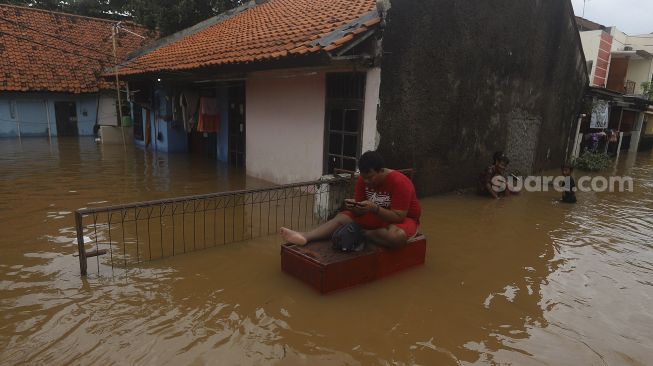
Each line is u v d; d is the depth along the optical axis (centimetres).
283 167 953
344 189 692
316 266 439
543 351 359
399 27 725
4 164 1129
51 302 411
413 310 421
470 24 877
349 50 707
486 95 977
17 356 329
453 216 768
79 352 336
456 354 351
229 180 1005
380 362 338
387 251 487
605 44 2119
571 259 575
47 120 1767
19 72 1673
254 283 465
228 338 361
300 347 353
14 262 501
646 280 513
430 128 848
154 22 1703
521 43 1048
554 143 1343
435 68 822
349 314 408
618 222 774
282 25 1012
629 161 1836
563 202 923
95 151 1409
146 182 960
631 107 2027
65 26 1930
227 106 1187
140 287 448
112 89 1795
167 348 344
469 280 495
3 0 2125
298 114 895
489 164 1048
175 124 1384
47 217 677
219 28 1373
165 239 596
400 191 470
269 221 695
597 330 395
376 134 738
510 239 650
